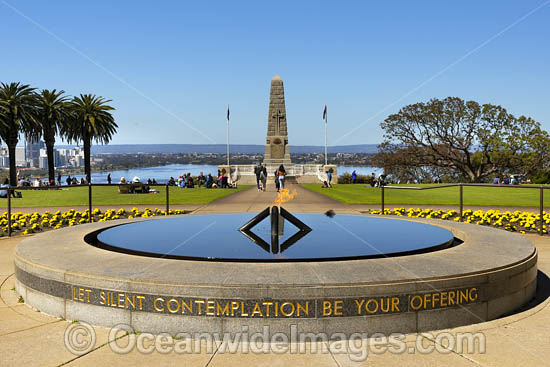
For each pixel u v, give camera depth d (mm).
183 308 4840
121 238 7500
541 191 11641
